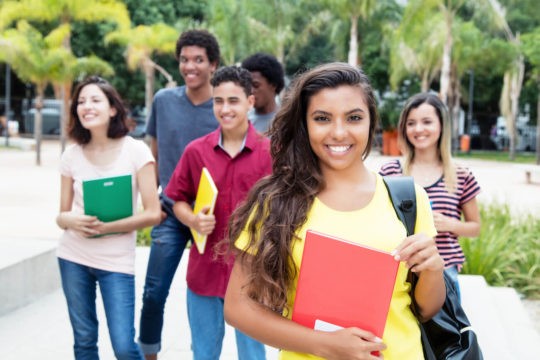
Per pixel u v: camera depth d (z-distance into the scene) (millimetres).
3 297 4383
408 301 1654
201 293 2854
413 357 1596
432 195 3141
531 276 6078
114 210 2820
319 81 1575
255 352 2709
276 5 26547
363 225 1586
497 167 21578
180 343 4051
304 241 1492
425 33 24000
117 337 2707
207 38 3508
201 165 2973
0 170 15461
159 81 30531
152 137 3799
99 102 2871
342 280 1460
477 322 4230
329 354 1448
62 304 4688
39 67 16766
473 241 6324
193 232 2939
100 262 2818
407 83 29078
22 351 3777
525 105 33219
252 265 1569
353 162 1637
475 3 25234
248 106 2934
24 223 8234
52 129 31938
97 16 20000
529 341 4211
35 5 18359
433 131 3139
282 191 1609
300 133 1636
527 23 30078
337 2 24828
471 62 26906
